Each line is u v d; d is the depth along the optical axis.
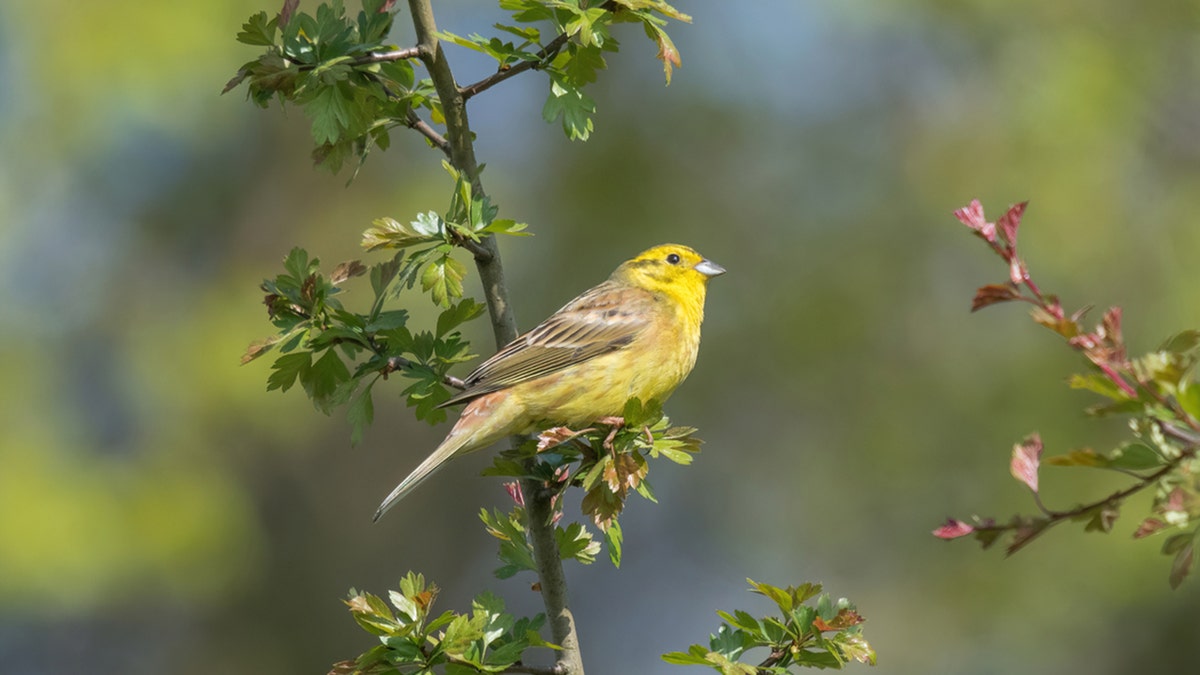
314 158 6.34
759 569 18.19
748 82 17.16
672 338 7.64
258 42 5.96
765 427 17.52
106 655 18.56
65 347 16.95
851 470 17.00
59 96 15.34
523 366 7.18
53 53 15.14
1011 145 16.58
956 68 17.28
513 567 5.95
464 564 19.20
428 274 5.76
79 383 16.98
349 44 5.97
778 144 17.31
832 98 17.64
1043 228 16.30
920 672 16.88
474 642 5.38
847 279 16.81
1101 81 16.30
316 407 6.13
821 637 5.29
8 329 16.39
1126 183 16.94
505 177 17.11
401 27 15.83
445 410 7.12
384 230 5.82
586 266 16.62
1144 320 16.44
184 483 15.95
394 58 6.03
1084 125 16.34
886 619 17.09
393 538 18.88
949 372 16.84
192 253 17.23
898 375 16.97
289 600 18.45
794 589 5.36
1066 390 16.33
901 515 17.09
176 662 18.55
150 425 16.34
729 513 17.97
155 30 14.98
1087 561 16.11
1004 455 16.48
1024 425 16.39
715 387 17.20
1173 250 16.66
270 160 16.95
